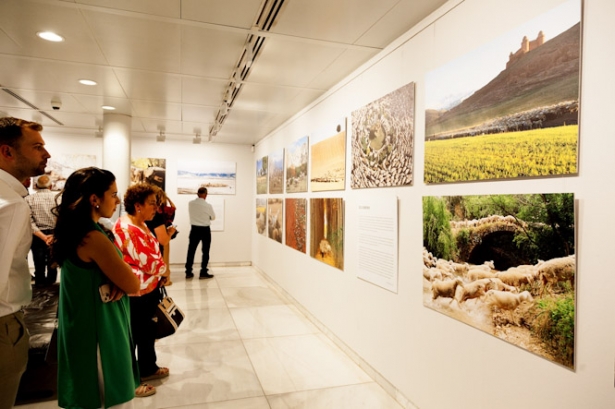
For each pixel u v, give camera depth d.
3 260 1.36
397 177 2.71
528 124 1.70
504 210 1.81
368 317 3.16
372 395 2.84
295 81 3.83
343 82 3.69
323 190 4.13
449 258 2.17
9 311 1.49
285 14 2.46
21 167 1.52
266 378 3.10
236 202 8.47
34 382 2.66
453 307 2.14
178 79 3.89
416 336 2.52
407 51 2.64
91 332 1.66
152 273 2.71
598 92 1.43
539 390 1.65
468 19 2.07
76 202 1.64
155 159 7.96
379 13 2.41
